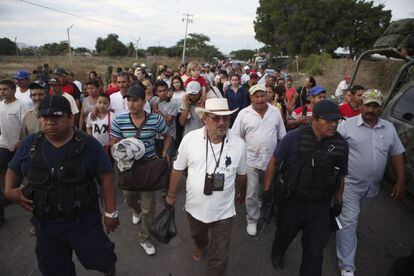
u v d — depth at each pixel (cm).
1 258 352
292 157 284
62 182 228
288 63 4288
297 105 707
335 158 272
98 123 464
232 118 689
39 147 230
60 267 251
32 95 390
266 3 4459
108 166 251
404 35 840
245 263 357
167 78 998
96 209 255
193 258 361
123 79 498
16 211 454
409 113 501
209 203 276
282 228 304
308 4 3884
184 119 486
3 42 6316
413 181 460
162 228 298
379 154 318
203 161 277
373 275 346
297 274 341
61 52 7550
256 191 401
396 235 427
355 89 398
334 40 3819
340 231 335
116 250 372
